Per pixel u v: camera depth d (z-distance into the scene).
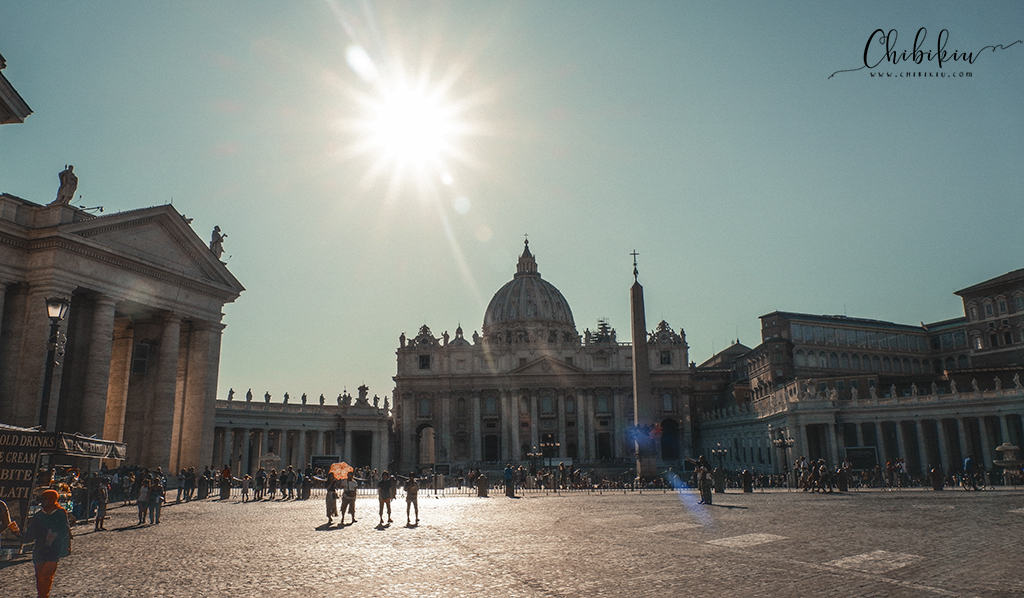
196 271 56.31
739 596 12.91
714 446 123.31
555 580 14.78
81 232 46.62
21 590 14.27
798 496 42.22
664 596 13.05
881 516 27.38
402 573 15.94
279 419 100.12
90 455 24.59
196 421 56.19
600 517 29.67
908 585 13.62
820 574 14.91
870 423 79.50
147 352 57.41
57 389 44.22
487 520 29.11
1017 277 101.81
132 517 31.17
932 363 128.38
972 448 74.94
